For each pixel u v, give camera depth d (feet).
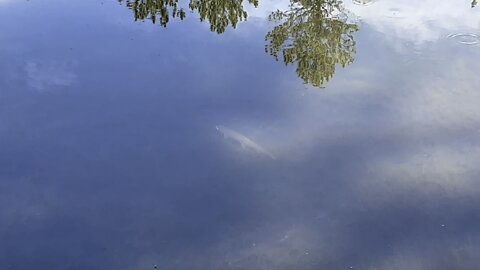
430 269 16.98
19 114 24.12
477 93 25.53
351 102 25.18
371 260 17.34
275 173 20.90
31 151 21.90
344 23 33.32
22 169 20.98
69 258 17.51
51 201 19.63
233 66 28.35
